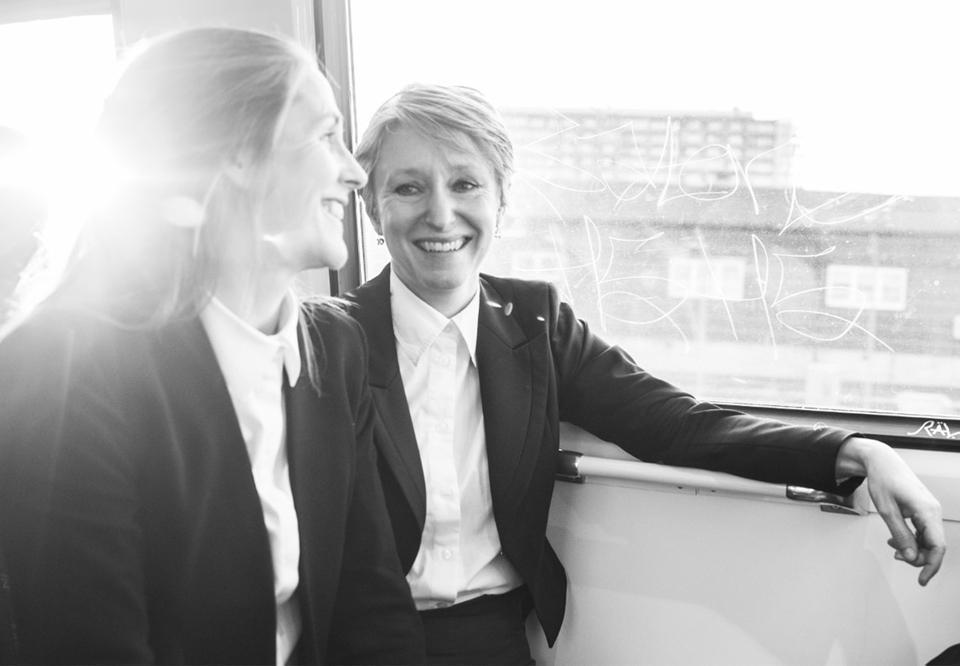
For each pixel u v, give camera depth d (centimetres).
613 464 121
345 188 83
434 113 102
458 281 107
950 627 109
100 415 69
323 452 88
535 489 111
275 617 77
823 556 114
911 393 122
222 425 75
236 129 73
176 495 72
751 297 127
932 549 93
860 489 111
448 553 107
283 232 77
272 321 83
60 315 72
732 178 125
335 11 133
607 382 117
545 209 134
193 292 74
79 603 66
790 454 103
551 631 118
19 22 149
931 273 119
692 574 121
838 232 122
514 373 112
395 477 103
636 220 130
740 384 129
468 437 111
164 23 137
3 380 69
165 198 73
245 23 133
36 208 98
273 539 80
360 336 100
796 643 117
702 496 120
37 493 66
